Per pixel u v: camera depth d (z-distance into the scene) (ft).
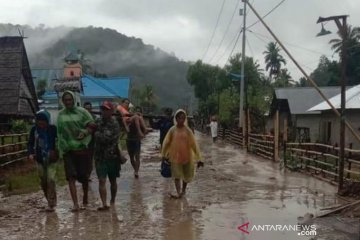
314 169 43.68
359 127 67.92
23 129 63.82
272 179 40.40
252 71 179.01
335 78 191.31
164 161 31.99
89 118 26.40
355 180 34.88
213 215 25.34
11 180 36.11
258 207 27.58
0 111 91.30
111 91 168.25
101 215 25.36
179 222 23.73
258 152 68.23
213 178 40.73
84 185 27.68
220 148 86.38
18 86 93.71
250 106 117.39
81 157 26.48
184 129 31.01
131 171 45.32
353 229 21.76
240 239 20.59
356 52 167.02
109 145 26.58
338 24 31.09
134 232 21.76
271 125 116.16
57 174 40.01
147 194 32.07
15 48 97.50
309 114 95.20
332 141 77.61
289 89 103.24
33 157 26.40
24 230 22.08
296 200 29.94
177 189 30.76
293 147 53.67
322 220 23.75
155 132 166.71
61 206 27.89
